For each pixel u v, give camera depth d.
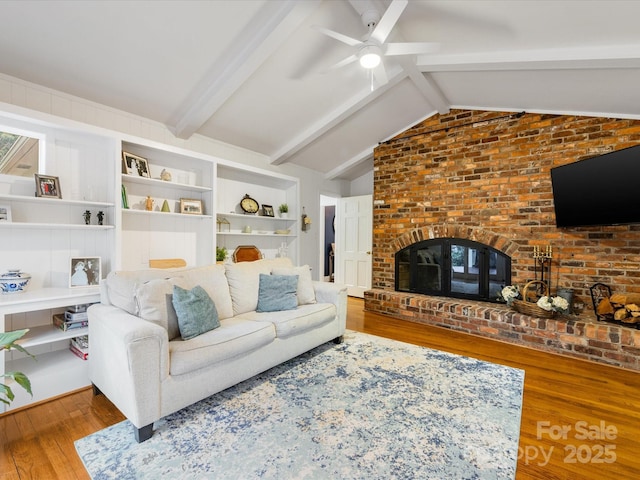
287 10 2.23
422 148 4.54
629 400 2.22
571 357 3.02
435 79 3.56
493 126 3.97
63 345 2.68
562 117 3.53
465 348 3.21
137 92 2.90
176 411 1.94
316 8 2.39
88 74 2.59
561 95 3.23
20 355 2.48
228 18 2.29
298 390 2.29
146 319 2.04
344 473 1.51
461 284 4.23
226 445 1.70
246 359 2.25
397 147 4.79
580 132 3.43
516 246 3.79
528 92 3.34
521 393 2.29
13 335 1.51
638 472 1.54
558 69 2.77
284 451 1.65
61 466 1.55
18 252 2.50
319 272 5.79
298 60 2.93
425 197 4.51
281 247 5.11
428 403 2.13
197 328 2.16
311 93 3.48
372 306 4.65
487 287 4.01
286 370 2.62
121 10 2.10
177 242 3.63
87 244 2.84
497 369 2.70
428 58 3.12
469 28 2.56
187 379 1.90
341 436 1.77
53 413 1.99
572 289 3.44
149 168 3.36
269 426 1.86
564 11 2.13
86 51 2.37
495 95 3.61
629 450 1.70
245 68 2.66
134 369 1.67
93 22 2.15
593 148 3.36
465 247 4.19
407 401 2.15
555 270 3.55
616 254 3.22
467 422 1.92
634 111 3.12
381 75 2.72
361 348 3.15
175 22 2.26
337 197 6.30
